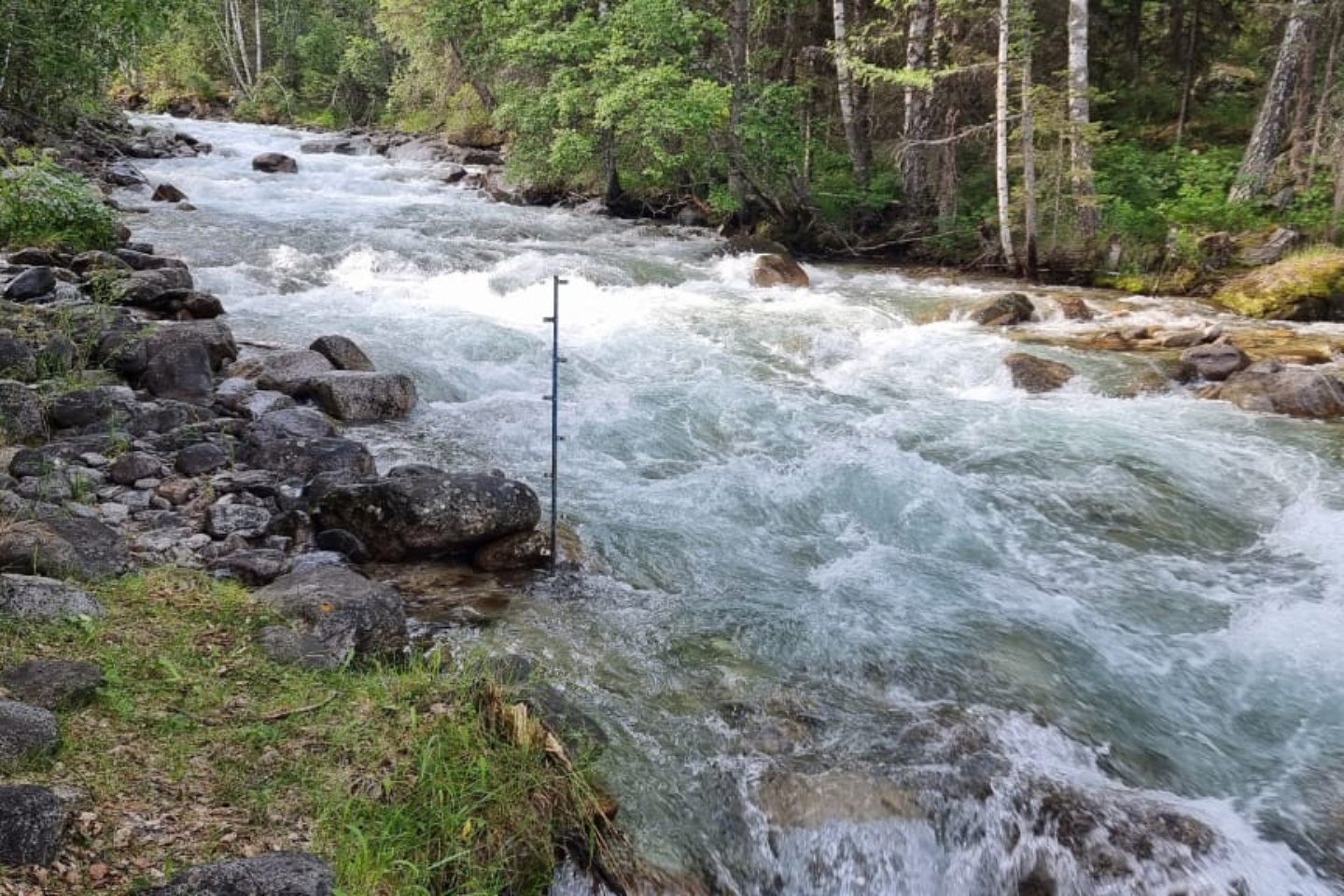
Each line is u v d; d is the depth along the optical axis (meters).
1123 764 4.25
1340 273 13.21
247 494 5.60
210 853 2.84
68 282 9.46
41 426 6.17
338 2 43.00
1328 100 17.23
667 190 21.00
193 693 3.59
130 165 20.12
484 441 7.27
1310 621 5.53
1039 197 16.92
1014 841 3.76
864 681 4.63
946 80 18.20
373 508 5.19
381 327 10.05
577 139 19.17
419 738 3.50
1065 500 7.07
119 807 2.94
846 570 5.79
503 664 4.29
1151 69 24.62
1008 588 5.73
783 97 18.94
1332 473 7.77
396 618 4.41
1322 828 3.98
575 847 3.35
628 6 18.52
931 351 10.88
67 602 3.98
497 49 22.95
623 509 6.35
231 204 17.80
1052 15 20.67
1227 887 3.61
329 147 29.11
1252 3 21.38
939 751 4.12
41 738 3.10
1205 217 15.84
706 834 3.61
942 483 7.13
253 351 8.69
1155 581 5.97
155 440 6.20
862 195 19.03
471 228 17.25
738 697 4.39
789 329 11.34
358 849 2.95
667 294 13.09
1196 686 4.87
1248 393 9.42
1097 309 13.55
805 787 3.82
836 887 3.63
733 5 20.34
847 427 8.30
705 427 8.06
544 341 10.05
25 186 11.25
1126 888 3.60
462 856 3.10
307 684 3.77
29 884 2.56
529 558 5.42
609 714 4.14
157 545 4.88
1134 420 8.88
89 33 16.66
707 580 5.57
